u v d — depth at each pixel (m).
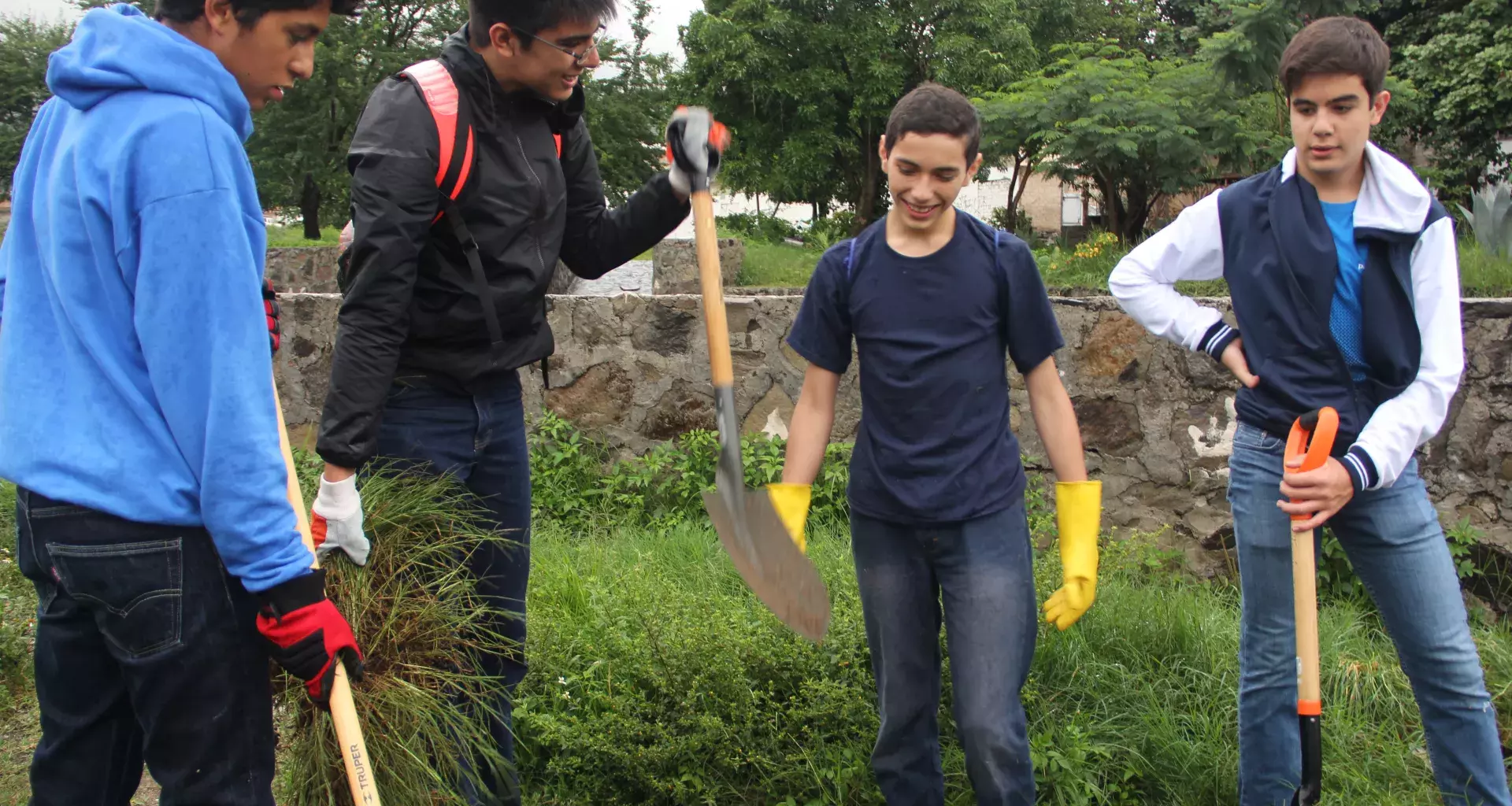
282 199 26.84
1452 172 18.45
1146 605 3.82
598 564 4.34
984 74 27.22
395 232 2.29
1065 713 3.32
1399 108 17.44
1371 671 3.47
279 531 1.87
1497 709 3.42
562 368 5.58
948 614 2.57
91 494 1.83
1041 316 2.59
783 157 28.52
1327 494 2.39
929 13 27.78
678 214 2.75
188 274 1.78
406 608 2.50
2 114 30.55
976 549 2.54
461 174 2.38
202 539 1.90
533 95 2.51
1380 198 2.51
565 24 2.35
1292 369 2.60
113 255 1.82
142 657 1.89
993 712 2.46
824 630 2.49
